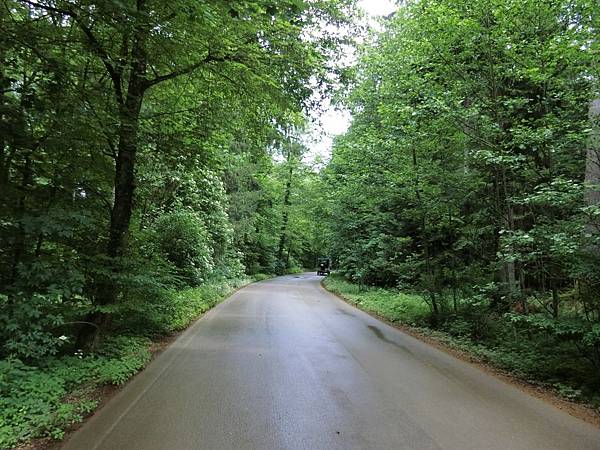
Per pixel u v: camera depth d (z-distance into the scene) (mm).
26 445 4141
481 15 9766
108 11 6066
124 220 8188
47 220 6184
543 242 7957
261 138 11516
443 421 5098
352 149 16172
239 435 4523
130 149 8328
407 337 10906
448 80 11086
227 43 7246
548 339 8406
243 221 29953
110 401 5555
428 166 12383
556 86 9625
